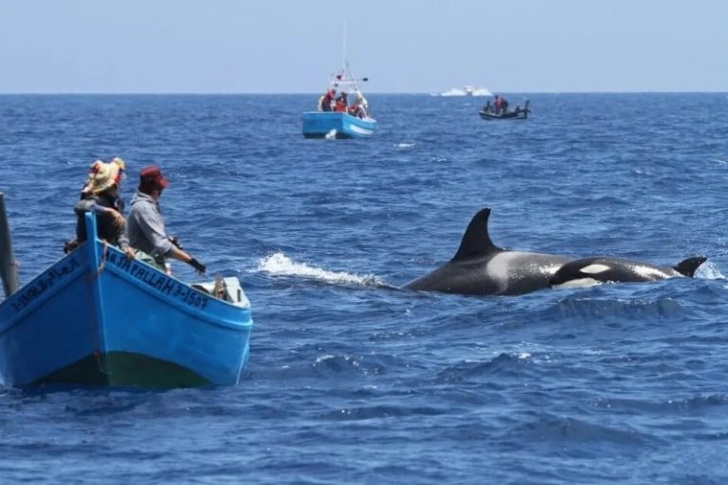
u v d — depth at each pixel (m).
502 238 94.00
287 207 115.62
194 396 44.50
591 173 158.38
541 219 106.25
